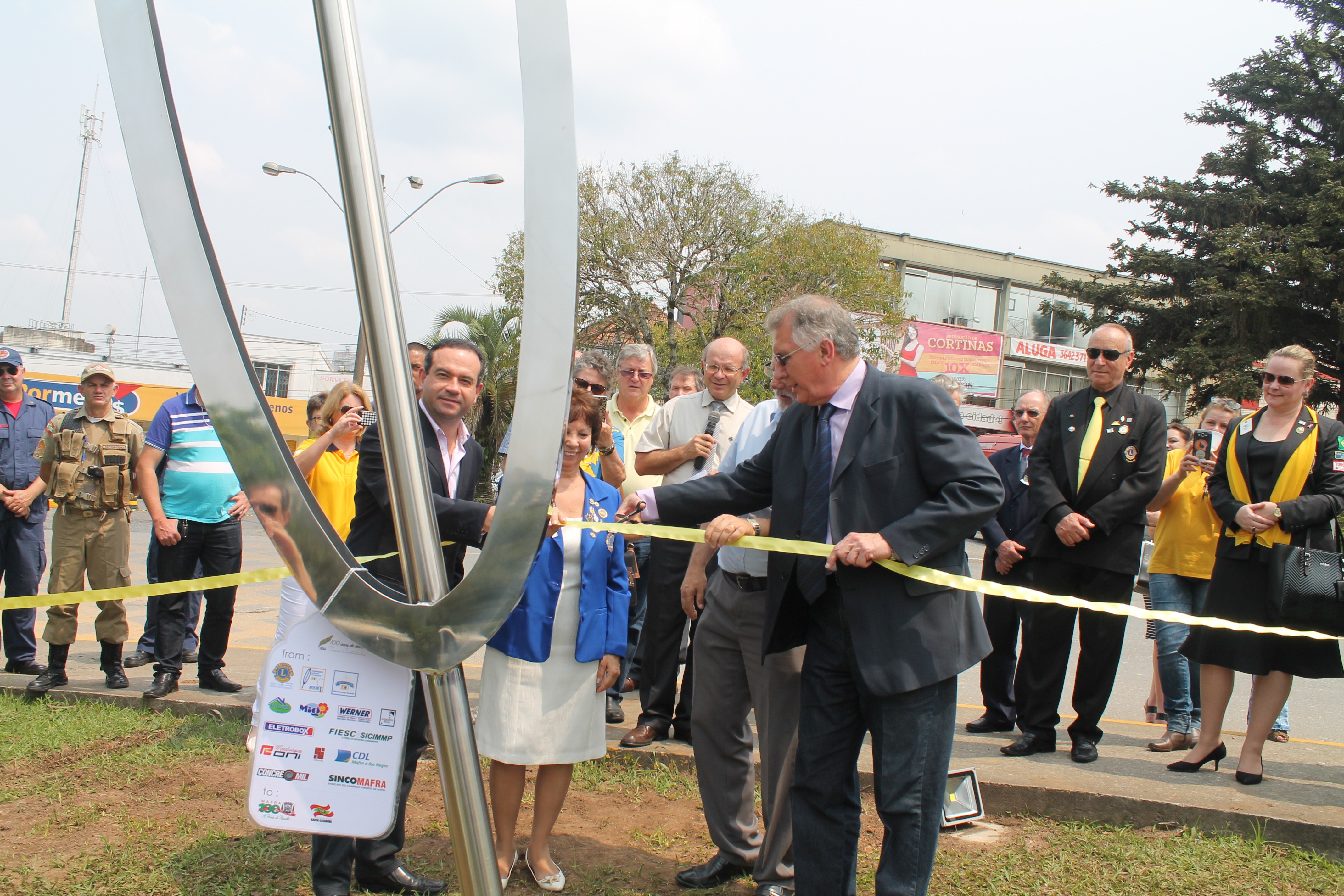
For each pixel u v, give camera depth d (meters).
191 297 1.46
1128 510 3.80
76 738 4.04
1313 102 24.97
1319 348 24.30
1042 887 2.80
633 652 5.46
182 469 4.63
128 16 1.42
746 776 2.93
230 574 4.78
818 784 2.41
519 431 1.45
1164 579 4.65
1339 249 23.44
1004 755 4.02
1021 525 4.74
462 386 2.84
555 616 2.84
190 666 5.59
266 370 33.03
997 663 4.61
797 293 22.72
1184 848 3.06
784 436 2.61
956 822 3.28
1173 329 25.83
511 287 23.22
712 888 2.87
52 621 4.76
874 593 2.26
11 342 31.58
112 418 4.81
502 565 1.45
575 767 3.94
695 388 5.38
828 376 2.41
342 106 1.38
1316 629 3.42
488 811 1.54
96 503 4.70
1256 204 24.72
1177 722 4.25
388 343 1.43
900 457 2.35
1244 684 6.66
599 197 24.55
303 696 1.73
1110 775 3.65
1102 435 3.92
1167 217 26.48
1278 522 3.50
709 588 2.99
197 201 1.46
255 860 2.96
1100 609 2.50
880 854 3.04
